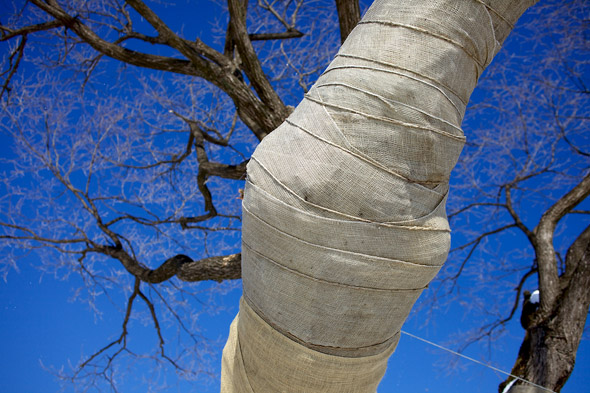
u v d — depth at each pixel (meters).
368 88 2.36
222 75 5.94
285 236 2.43
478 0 2.38
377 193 2.34
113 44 6.26
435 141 2.38
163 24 5.73
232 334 3.19
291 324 2.54
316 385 2.62
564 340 5.61
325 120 2.41
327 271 2.39
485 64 2.55
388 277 2.41
